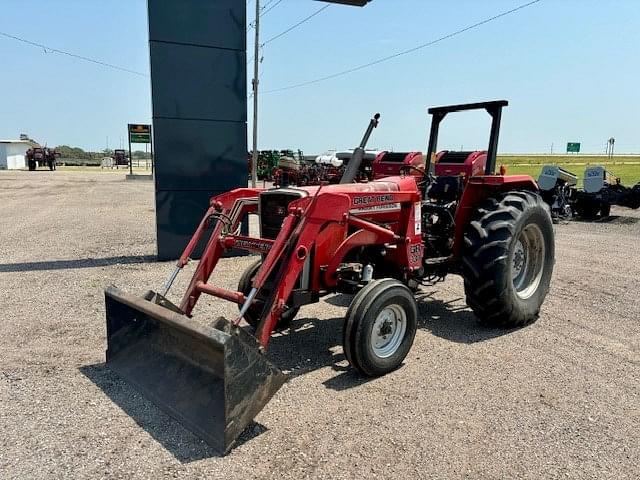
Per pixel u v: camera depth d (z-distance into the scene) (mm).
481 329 4668
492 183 4570
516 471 2570
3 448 2689
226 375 2637
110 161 57312
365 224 3855
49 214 12711
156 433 2854
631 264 7379
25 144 54469
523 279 4910
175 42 6988
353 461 2631
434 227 5047
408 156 10172
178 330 2988
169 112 7074
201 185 7375
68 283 5984
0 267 6797
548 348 4203
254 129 17188
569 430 2959
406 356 3963
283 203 3729
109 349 3680
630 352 4129
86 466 2549
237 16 7281
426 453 2709
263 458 2648
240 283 4379
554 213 12758
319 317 4953
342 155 16688
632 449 2781
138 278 6246
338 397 3318
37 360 3818
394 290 3572
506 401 3291
